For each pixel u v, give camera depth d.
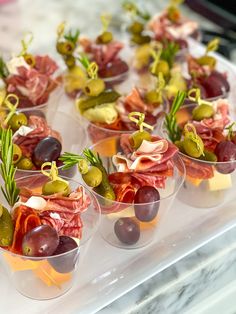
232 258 0.32
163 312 0.30
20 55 0.41
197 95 0.36
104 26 0.46
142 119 0.32
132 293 0.29
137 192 0.30
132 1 0.66
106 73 0.43
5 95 0.38
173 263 0.30
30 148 0.33
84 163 0.29
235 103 0.41
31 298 0.28
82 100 0.38
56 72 0.43
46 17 0.62
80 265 0.29
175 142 0.34
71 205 0.28
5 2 0.65
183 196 0.34
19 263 0.26
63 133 0.37
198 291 0.31
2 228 0.26
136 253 0.31
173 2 0.52
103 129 0.36
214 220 0.33
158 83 0.38
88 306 0.27
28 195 0.29
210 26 0.63
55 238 0.26
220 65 0.45
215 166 0.32
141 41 0.49
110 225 0.31
